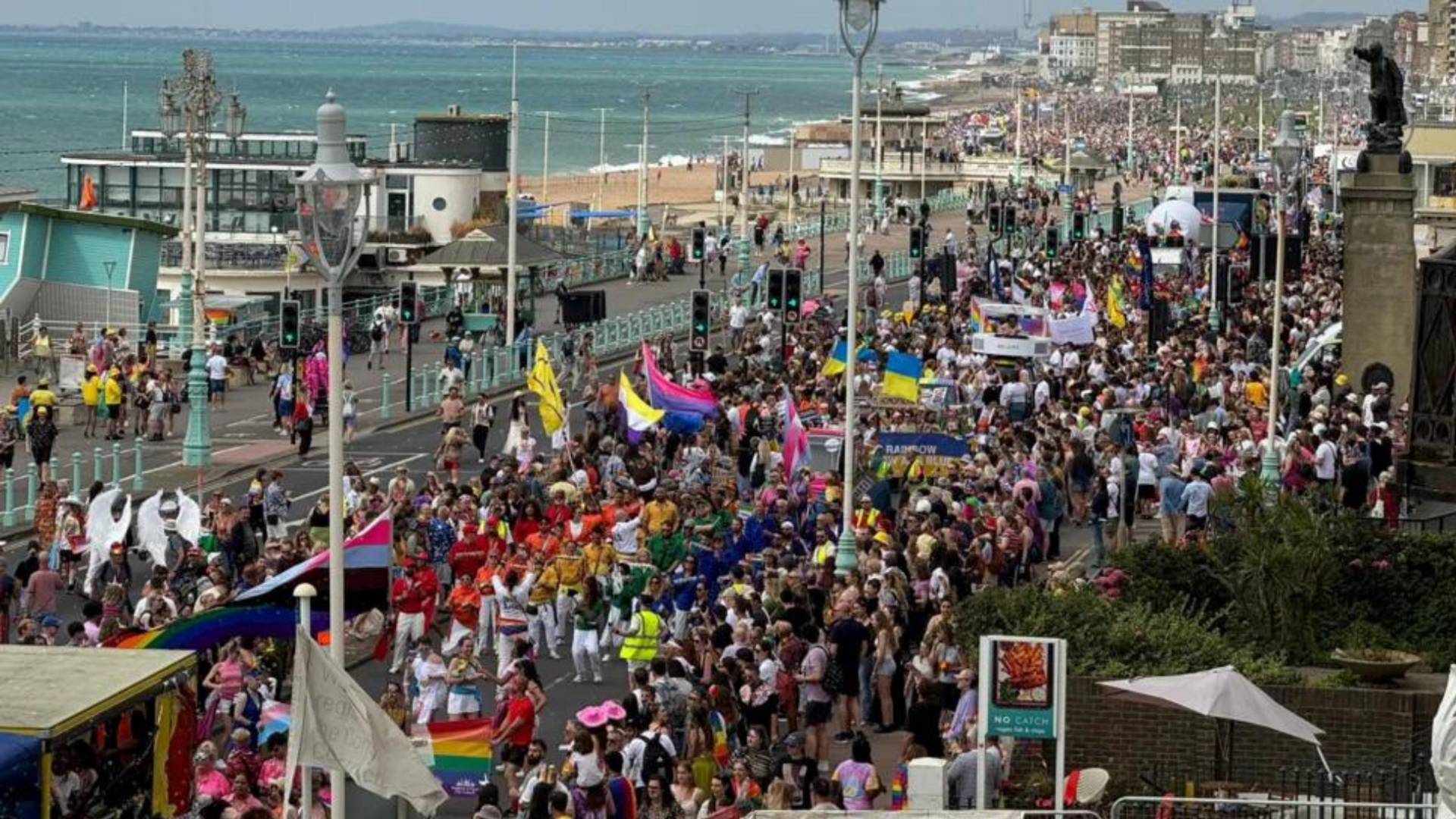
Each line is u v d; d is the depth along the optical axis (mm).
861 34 55844
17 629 45188
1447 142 128625
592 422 66250
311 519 51375
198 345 72000
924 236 104938
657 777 34406
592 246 143125
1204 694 34156
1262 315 93812
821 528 51875
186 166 91625
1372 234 77312
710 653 40094
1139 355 84250
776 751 37344
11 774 28594
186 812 32656
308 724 24906
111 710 30391
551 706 44438
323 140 30719
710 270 137250
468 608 46031
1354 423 63938
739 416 66125
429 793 25453
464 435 71375
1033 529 54781
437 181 128875
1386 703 39000
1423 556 46125
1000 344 79812
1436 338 54125
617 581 47750
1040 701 30703
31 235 97812
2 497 67188
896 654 42531
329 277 30578
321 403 79188
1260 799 34250
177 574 48031
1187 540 49000
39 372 87562
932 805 33438
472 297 111750
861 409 69625
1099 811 34344
